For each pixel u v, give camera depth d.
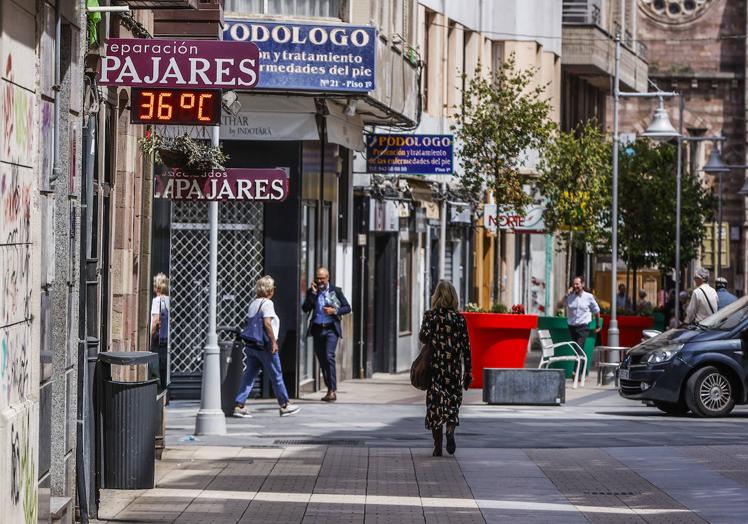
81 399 18.86
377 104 40.97
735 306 38.09
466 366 27.05
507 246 70.38
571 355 49.44
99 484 20.20
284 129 38.50
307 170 40.22
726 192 123.44
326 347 38.97
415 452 27.41
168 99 22.77
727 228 119.12
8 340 14.20
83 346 18.92
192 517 19.86
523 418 35.34
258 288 34.56
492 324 43.88
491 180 52.06
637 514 20.45
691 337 36.91
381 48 41.22
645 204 77.06
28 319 15.14
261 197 29.05
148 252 33.38
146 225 33.53
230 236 39.22
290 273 39.34
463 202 56.12
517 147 51.41
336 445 28.45
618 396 42.94
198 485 22.67
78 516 18.97
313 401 38.91
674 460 26.50
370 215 49.25
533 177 56.03
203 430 29.98
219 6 31.31
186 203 38.91
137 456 20.84
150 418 20.89
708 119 122.50
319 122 39.81
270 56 37.19
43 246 16.20
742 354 36.62
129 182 30.23
